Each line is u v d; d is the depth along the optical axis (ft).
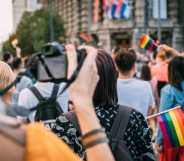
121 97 28.94
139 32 241.55
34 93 22.25
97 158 8.40
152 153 16.10
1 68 19.03
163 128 23.84
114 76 16.47
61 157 6.27
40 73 9.16
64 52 9.11
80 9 271.90
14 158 6.10
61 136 15.44
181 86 26.43
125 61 28.73
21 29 263.08
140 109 28.96
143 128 16.02
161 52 50.44
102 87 16.20
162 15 240.32
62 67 9.11
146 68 51.88
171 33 248.32
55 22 263.08
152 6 239.09
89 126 8.62
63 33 264.52
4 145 6.11
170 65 26.78
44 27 261.03
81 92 8.81
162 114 24.06
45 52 9.09
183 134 23.76
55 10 288.30
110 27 249.75
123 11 224.74
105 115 15.92
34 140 6.23
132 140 15.83
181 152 24.12
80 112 8.73
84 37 90.58
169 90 26.81
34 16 264.93
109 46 250.98
